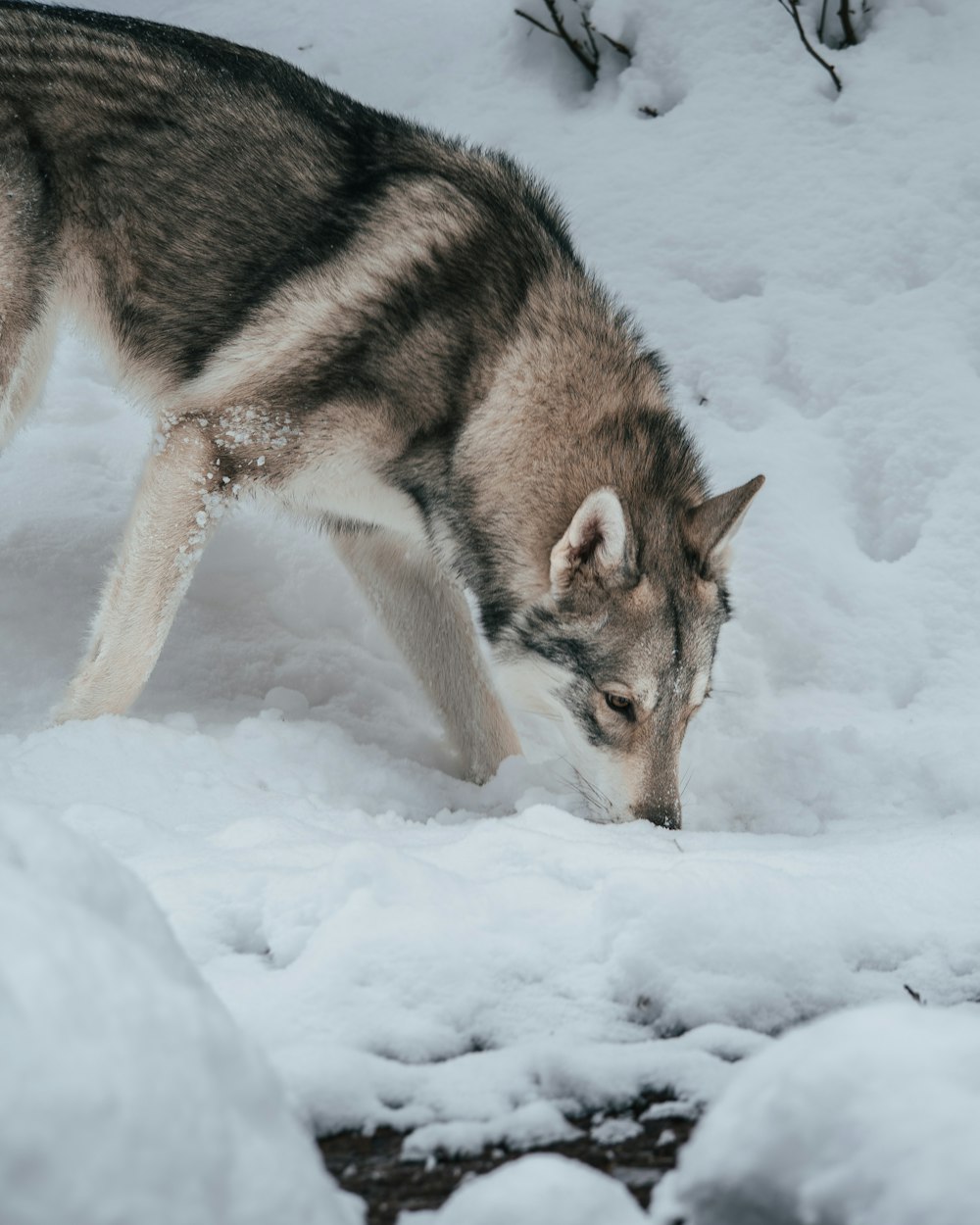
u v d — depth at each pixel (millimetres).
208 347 12188
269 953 6762
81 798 9773
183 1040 3055
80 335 12828
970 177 18797
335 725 12625
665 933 6590
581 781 11672
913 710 13867
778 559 15500
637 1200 4812
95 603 14008
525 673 11945
